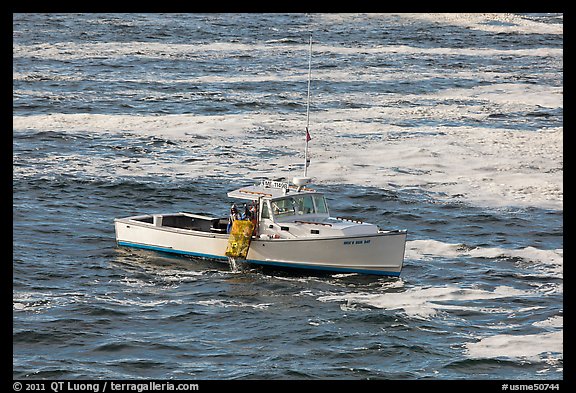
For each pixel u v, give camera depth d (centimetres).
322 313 9344
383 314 9306
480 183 14688
